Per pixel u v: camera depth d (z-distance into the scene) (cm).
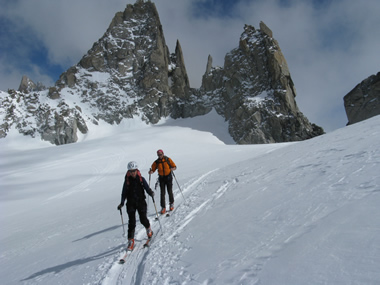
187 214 664
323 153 849
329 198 404
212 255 353
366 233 254
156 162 807
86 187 2731
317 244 271
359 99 6669
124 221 808
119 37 11819
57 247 680
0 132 7856
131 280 386
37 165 4244
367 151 648
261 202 523
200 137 7394
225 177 1127
